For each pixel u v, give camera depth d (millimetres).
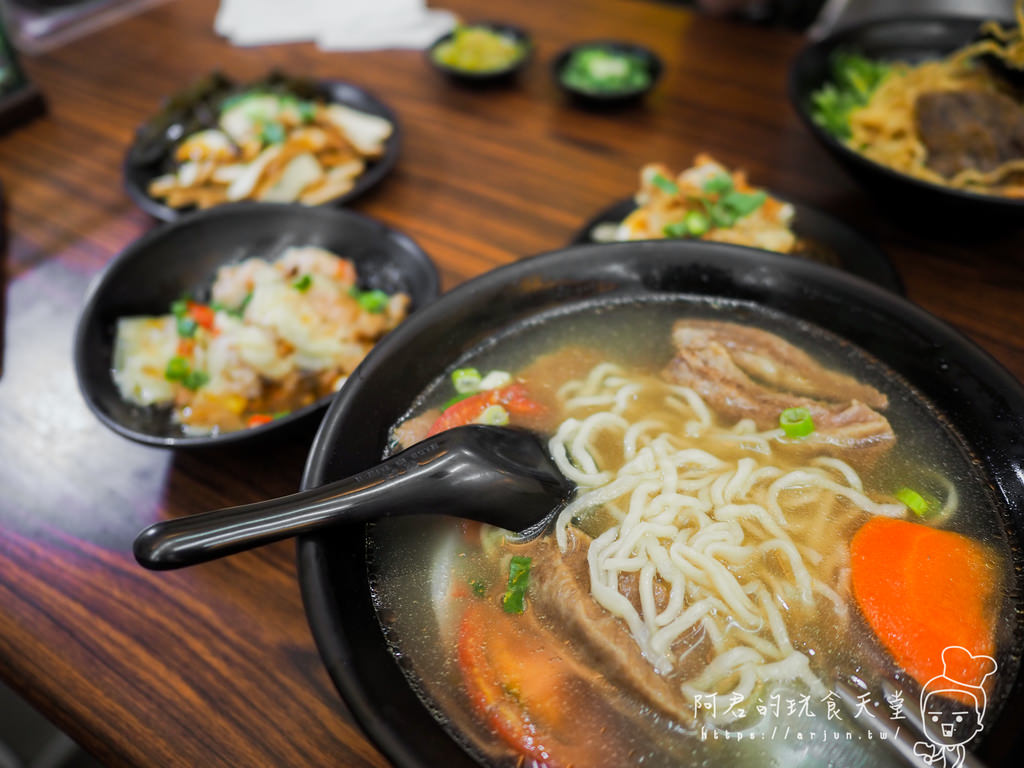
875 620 189
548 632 194
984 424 211
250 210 374
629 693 182
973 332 326
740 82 505
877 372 242
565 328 265
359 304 339
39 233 431
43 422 322
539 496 210
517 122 486
